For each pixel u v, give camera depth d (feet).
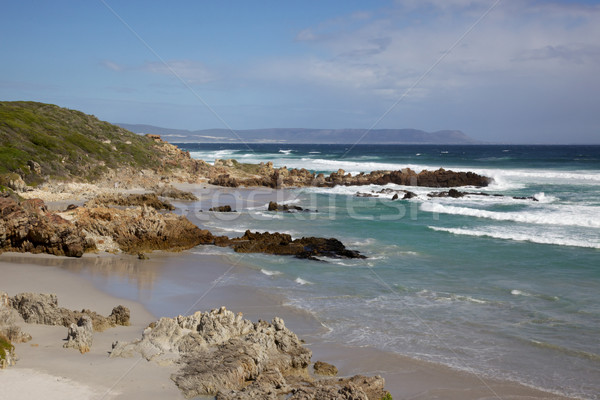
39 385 34.99
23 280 67.92
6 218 83.87
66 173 178.60
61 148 189.57
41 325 47.85
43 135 193.36
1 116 203.41
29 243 84.48
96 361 40.01
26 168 162.61
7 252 83.51
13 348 40.57
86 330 44.06
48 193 145.69
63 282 68.08
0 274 70.54
